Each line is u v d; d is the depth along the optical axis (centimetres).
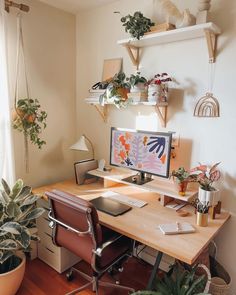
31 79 216
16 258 181
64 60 242
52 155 244
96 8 228
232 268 174
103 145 243
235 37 155
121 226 146
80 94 256
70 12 240
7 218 170
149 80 190
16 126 195
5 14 181
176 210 171
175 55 183
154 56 195
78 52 250
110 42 222
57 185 225
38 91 223
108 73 224
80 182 224
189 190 177
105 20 223
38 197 188
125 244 167
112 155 211
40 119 207
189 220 156
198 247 126
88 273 200
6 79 186
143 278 198
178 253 120
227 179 168
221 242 175
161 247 125
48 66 229
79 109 260
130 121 219
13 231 155
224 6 157
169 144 172
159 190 176
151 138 182
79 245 154
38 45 218
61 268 199
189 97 180
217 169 172
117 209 168
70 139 261
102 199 187
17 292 179
